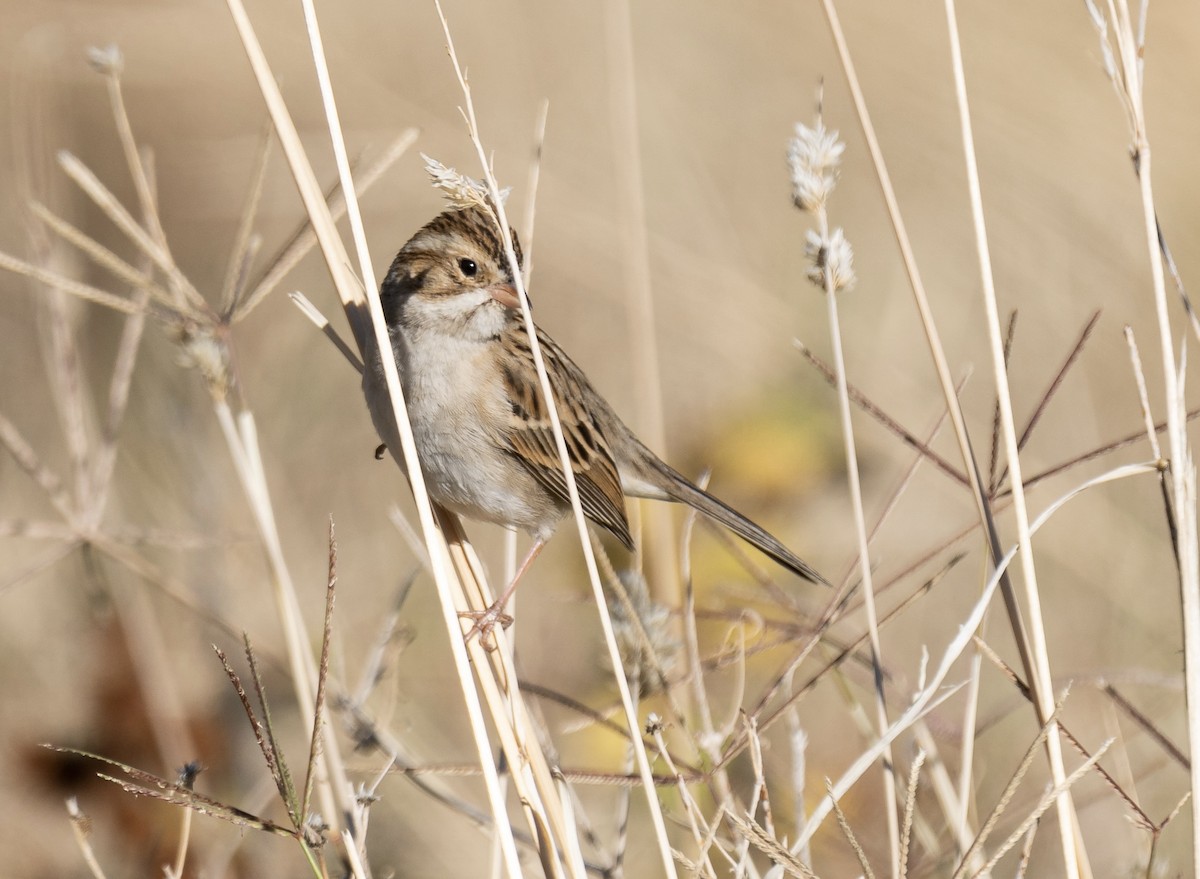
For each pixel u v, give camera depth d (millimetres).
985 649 6453
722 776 7227
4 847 9352
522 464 8859
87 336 13812
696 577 10617
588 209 15695
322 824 6000
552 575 11617
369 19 19156
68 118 17422
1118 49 6602
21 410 13711
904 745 9531
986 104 17469
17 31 17281
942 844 8750
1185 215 16016
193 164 17000
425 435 8711
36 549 11727
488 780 6316
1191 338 14945
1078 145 16812
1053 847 9562
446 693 11406
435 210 16438
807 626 8594
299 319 14930
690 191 16578
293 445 14141
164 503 11828
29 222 10523
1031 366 15141
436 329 8672
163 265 7957
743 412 12148
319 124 17438
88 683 9805
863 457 12352
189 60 17953
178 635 10789
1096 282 15664
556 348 9492
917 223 17016
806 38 18828
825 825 9164
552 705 11164
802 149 7250
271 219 16578
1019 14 18219
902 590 12398
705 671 8648
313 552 12805
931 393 14195
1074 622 12188
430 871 9477
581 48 19250
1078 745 6523
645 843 9492
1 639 10680
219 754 9828
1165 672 11172
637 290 10430
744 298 14188
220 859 9133
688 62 19250
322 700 5680
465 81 6488
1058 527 12609
